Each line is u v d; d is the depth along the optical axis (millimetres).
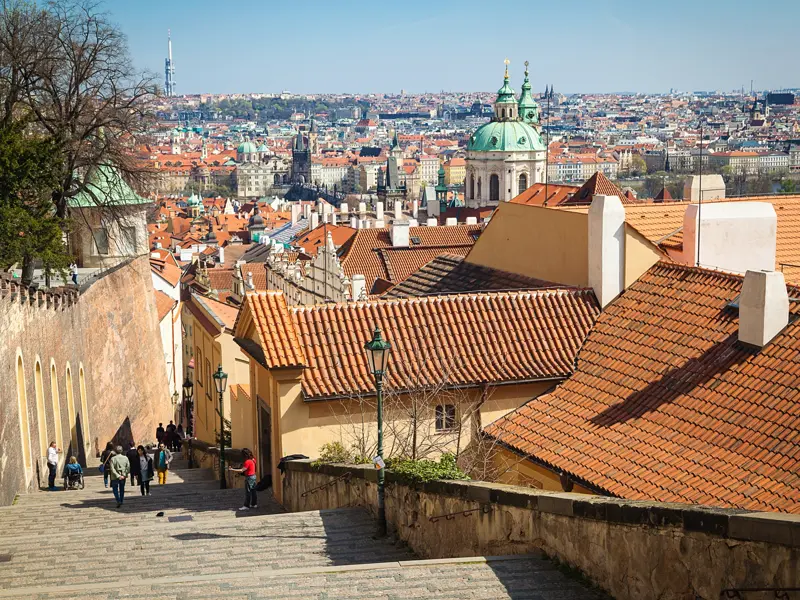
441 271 45562
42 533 30000
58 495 41219
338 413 31359
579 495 18594
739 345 27859
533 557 19344
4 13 63938
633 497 24062
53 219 60031
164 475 45281
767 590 14234
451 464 24625
